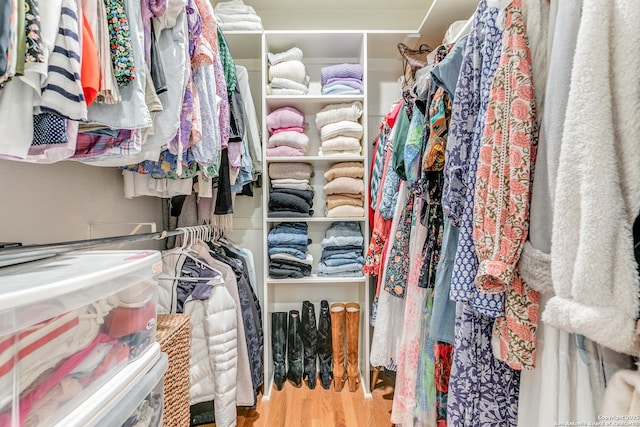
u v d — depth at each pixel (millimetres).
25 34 413
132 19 652
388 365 1402
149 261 702
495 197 611
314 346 1802
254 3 1950
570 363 539
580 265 436
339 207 1735
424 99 1088
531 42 619
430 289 1066
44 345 460
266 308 1714
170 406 892
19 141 455
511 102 607
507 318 604
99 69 562
